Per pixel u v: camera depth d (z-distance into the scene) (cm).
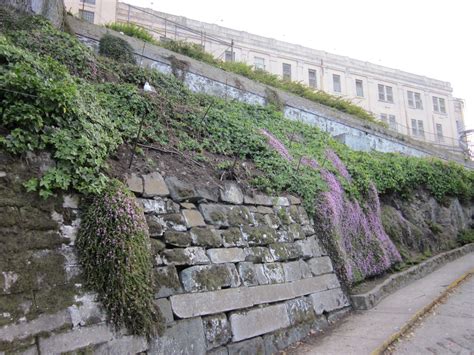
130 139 537
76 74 684
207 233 502
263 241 581
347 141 1310
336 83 3152
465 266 996
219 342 438
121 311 360
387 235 969
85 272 362
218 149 680
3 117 367
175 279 430
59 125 410
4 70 396
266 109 1123
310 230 698
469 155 2928
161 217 464
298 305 574
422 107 3497
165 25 2223
